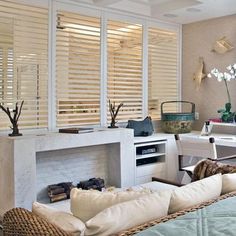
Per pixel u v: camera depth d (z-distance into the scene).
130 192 1.67
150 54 4.80
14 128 3.33
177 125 4.69
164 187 3.00
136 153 4.32
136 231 1.38
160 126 5.05
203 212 1.54
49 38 3.74
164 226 1.37
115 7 4.22
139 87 4.68
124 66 4.48
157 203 1.58
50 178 3.81
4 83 3.41
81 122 4.09
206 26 4.86
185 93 5.20
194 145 3.69
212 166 2.69
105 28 4.23
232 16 4.54
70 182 3.90
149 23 4.73
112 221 1.39
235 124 4.30
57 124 3.86
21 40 3.52
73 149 3.99
